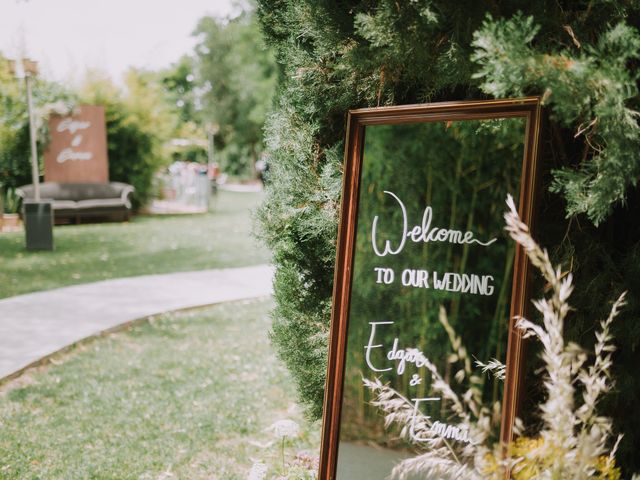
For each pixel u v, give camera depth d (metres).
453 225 2.38
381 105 2.85
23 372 5.53
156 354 6.20
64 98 17.73
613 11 2.15
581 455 1.61
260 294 8.84
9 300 8.02
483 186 2.32
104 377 5.50
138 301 8.20
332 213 2.97
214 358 6.10
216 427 4.49
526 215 2.18
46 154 17.50
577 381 2.46
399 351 2.47
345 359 2.57
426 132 2.42
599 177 1.95
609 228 2.54
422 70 2.47
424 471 2.36
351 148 2.55
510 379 2.20
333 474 2.57
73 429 4.41
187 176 24.44
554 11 2.23
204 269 10.77
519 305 2.19
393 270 2.50
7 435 4.27
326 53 2.79
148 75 20.91
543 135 2.17
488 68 1.82
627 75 1.75
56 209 16.72
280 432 3.28
